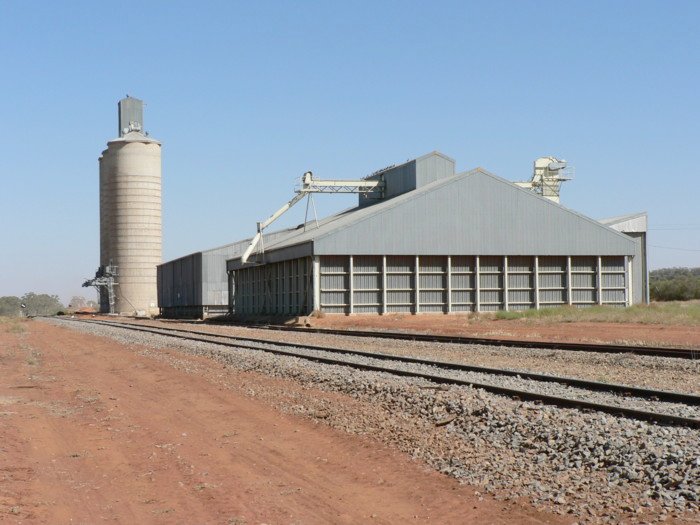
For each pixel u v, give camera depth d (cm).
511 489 941
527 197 6456
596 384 1748
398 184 7206
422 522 845
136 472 1095
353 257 6009
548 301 6512
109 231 13812
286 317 6412
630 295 6731
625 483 927
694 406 1468
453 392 1614
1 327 6931
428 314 6050
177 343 3694
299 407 1600
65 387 2141
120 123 14350
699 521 792
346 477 1048
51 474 1084
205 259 9175
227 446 1262
